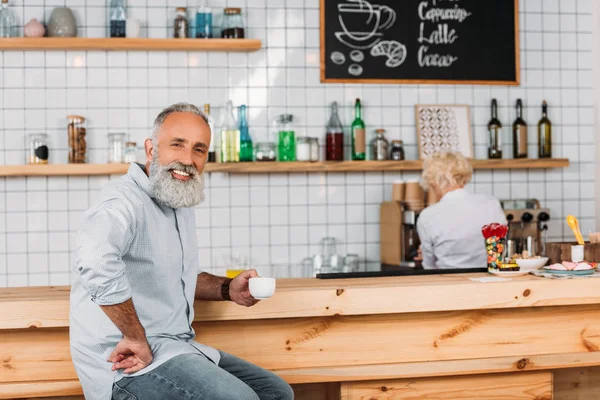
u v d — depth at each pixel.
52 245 3.95
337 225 4.16
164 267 1.93
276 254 4.11
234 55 4.07
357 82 4.16
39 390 2.20
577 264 2.51
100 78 3.97
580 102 4.38
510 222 3.99
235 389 1.78
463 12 4.26
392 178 4.20
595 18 4.37
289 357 2.35
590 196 4.39
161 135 1.93
